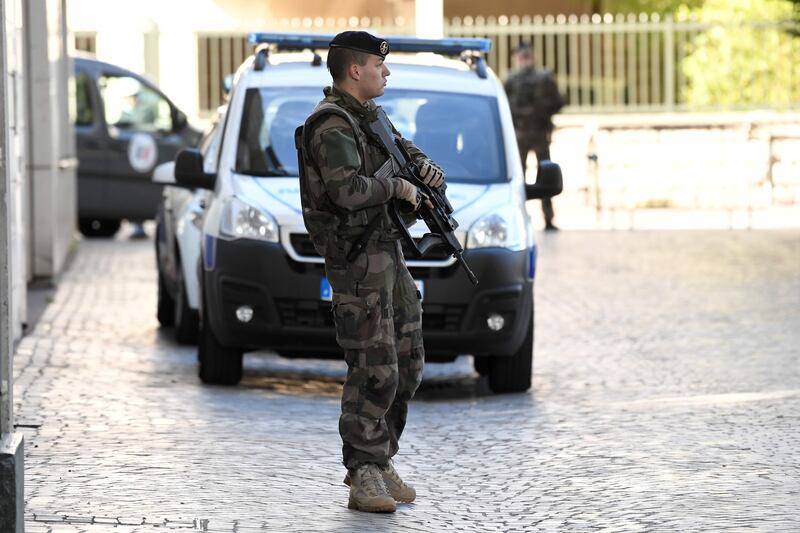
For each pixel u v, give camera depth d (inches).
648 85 2356.1
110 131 1886.1
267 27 2330.2
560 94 2001.7
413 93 978.7
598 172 2235.5
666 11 2817.4
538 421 795.4
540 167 960.9
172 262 1099.9
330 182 560.1
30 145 1403.8
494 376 916.6
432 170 585.0
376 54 571.8
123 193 1892.2
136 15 2313.0
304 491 611.5
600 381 952.9
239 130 950.4
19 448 488.7
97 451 674.2
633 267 1581.0
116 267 1603.1
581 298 1362.0
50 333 1123.9
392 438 601.9
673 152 2226.9
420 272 870.4
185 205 1076.5
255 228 874.8
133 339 1110.4
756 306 1283.2
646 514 570.3
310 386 947.3
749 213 2003.0
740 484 614.2
